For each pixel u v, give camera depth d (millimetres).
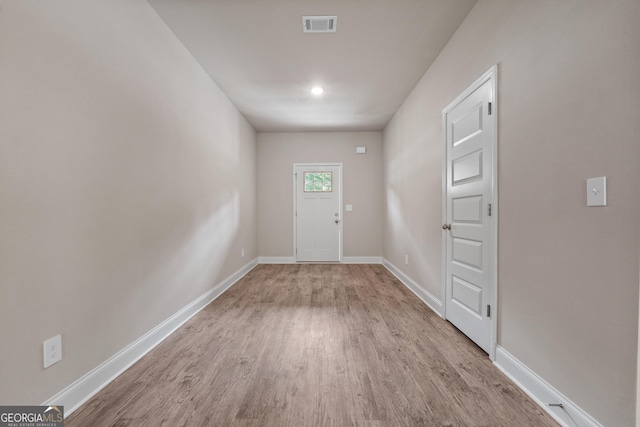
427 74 3352
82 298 1627
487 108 2088
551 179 1519
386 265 5531
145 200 2201
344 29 2619
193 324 2752
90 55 1684
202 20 2467
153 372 1923
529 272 1686
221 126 3826
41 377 1395
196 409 1560
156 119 2354
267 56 3043
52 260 1448
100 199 1756
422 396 1662
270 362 2047
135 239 2084
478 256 2230
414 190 3814
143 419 1483
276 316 2959
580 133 1345
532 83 1648
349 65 3248
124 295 1968
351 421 1466
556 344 1492
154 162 2322
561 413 1447
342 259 5965
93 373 1694
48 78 1428
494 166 1981
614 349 1196
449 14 2410
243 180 4910
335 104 4398
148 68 2250
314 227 6004
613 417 1204
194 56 3016
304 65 3232
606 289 1229
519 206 1769
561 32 1446
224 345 2314
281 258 5953
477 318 2256
